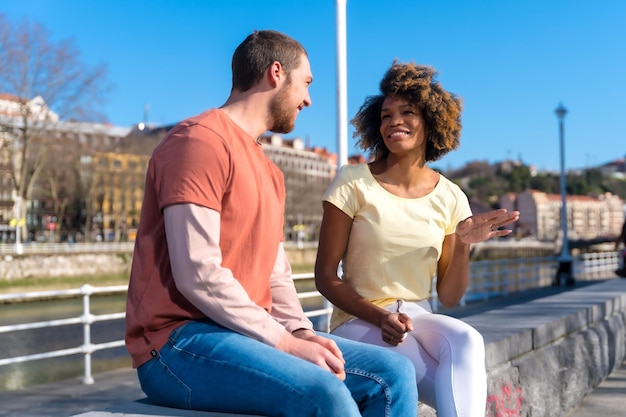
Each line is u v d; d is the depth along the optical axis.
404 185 2.76
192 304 1.92
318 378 1.75
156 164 1.93
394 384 2.00
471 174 170.12
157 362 1.92
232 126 2.04
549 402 4.14
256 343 1.86
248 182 1.98
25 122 41.97
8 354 15.15
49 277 38.28
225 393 1.81
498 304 17.64
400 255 2.67
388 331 2.46
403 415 2.00
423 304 2.77
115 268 42.06
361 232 2.68
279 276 2.30
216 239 1.87
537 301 5.98
